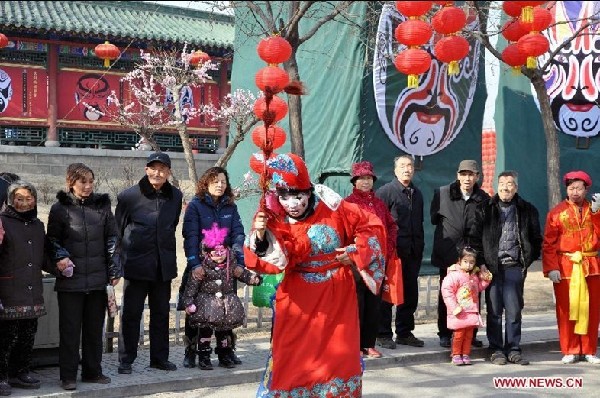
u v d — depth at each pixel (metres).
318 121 13.43
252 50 15.22
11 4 23.23
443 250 8.73
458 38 7.32
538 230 8.34
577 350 8.48
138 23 24.45
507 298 8.35
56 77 23.58
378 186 12.99
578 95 16.48
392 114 13.09
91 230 6.83
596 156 16.50
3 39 12.61
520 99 17.02
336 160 13.10
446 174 13.91
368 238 5.26
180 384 7.12
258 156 7.39
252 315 10.51
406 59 7.34
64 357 6.71
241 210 15.47
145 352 8.45
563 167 16.52
